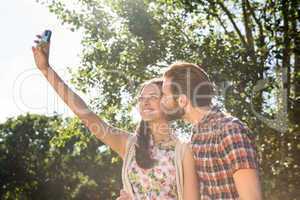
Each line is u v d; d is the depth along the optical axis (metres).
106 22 17.55
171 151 4.12
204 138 3.69
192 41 16.48
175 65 3.91
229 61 14.88
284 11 15.88
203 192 3.76
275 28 15.78
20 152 49.28
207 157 3.65
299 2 15.76
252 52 15.25
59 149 48.22
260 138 14.30
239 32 16.69
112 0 17.42
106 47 17.38
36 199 48.12
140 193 4.18
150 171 4.13
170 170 4.09
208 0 16.59
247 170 3.38
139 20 16.91
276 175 14.48
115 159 18.36
